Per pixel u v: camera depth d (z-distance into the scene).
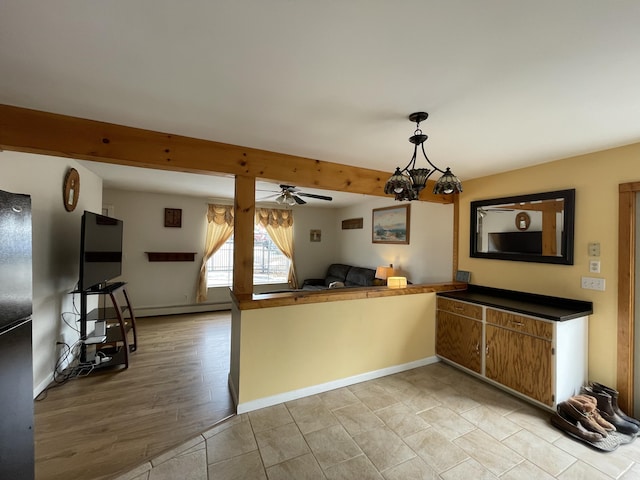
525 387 2.50
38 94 1.68
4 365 1.16
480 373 2.89
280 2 1.00
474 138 2.25
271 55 1.30
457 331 3.15
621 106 1.71
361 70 1.41
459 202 3.74
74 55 1.32
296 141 2.39
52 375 2.81
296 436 2.08
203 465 1.80
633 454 1.94
